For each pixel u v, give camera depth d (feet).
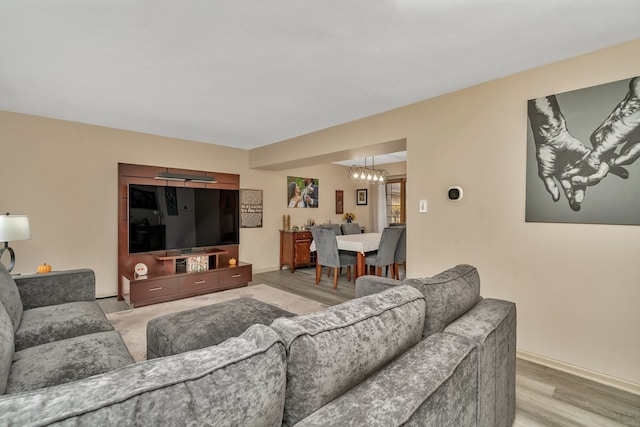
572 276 7.13
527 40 6.40
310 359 2.44
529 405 5.97
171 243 13.67
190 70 7.77
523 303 7.84
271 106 10.41
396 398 2.49
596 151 6.75
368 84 8.62
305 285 15.11
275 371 2.22
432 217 9.53
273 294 13.35
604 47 6.66
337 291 13.98
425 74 7.98
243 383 2.04
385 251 14.35
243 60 7.27
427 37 6.30
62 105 10.35
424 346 3.38
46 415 1.55
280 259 19.29
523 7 5.35
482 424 3.71
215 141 15.69
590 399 6.16
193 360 2.07
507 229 8.07
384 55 7.04
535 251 7.64
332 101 9.94
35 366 4.41
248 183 17.78
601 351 6.80
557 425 5.40
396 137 10.53
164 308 11.45
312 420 2.24
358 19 5.70
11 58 7.10
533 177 7.62
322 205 22.20
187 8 5.37
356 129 11.85
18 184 11.14
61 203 11.98
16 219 8.23
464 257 8.84
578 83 7.00
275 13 5.53
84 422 1.57
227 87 8.84
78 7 5.32
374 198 23.81
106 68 7.64
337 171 23.30
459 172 8.93
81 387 1.77
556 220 7.30
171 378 1.89
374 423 2.20
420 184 9.83
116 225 13.20
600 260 6.77
